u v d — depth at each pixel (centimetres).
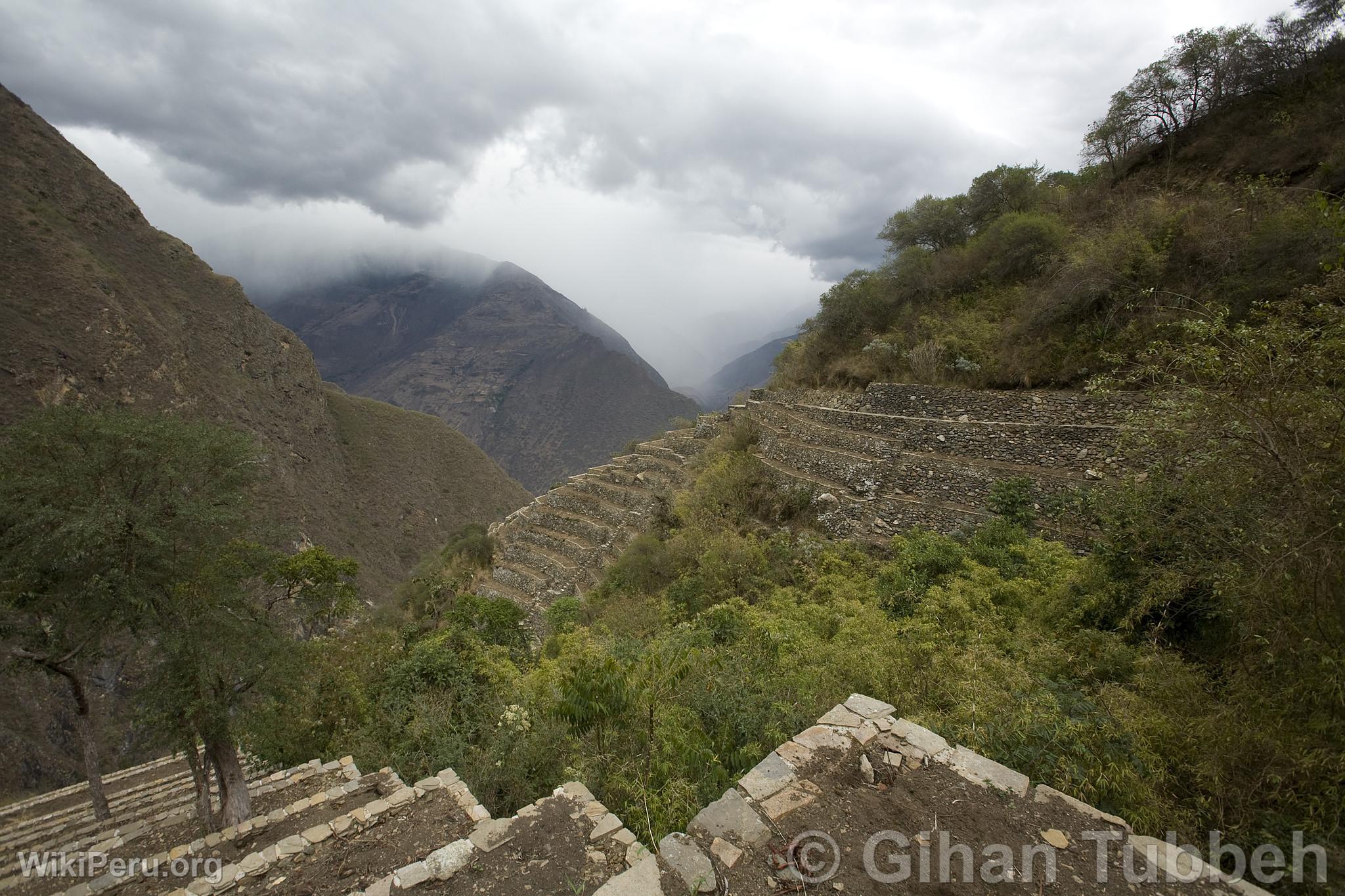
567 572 2339
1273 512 482
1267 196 1270
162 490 780
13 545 704
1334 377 465
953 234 2197
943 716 590
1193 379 802
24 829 1186
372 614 2991
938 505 1400
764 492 1794
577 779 681
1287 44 1514
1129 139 1861
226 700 826
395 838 572
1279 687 473
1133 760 471
